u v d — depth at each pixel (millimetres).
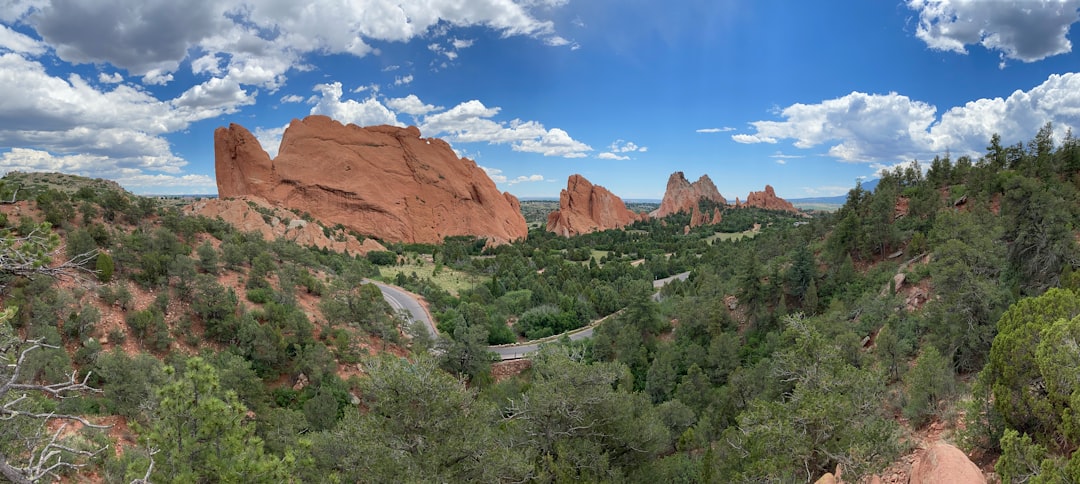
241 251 64250
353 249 137625
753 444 21172
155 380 33031
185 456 14312
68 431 26000
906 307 42750
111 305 44531
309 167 181000
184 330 46156
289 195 173875
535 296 94000
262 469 13617
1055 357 14820
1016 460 13531
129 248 52062
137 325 42719
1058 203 40875
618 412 24016
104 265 46719
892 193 71938
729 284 72312
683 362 56938
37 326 36094
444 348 58156
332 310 55938
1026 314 18438
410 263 139375
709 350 54969
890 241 60500
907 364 29828
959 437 18516
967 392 22422
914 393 22875
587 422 23469
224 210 120188
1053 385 14828
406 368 18656
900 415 24328
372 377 18688
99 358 33812
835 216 82312
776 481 18406
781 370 26516
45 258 8758
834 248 66188
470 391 20422
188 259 50750
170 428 14766
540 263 151250
